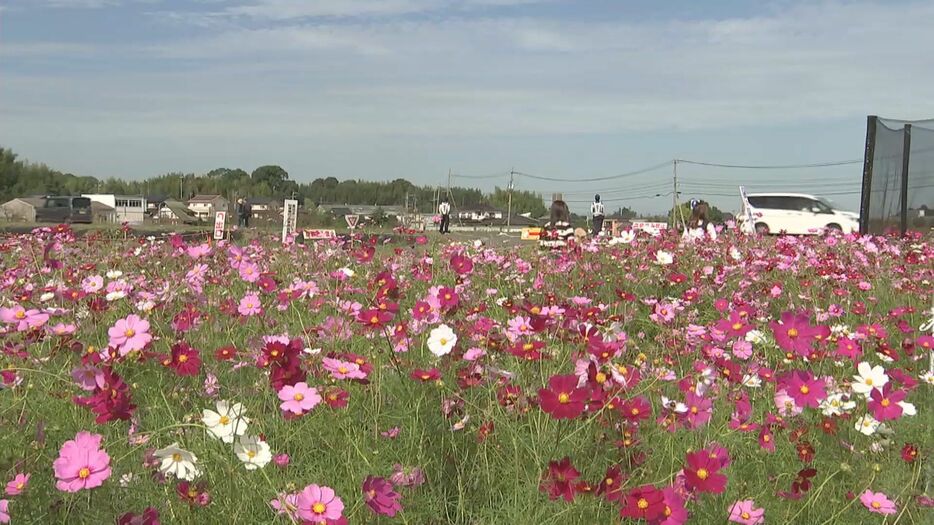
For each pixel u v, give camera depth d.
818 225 26.16
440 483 2.60
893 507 2.41
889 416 2.71
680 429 2.79
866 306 5.54
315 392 2.34
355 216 10.55
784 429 2.93
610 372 2.53
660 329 4.38
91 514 2.07
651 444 2.66
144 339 2.59
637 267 6.98
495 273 6.38
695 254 8.21
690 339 3.86
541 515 2.33
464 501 2.52
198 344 3.56
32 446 2.27
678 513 1.97
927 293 5.84
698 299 5.78
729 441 2.86
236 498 2.23
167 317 4.01
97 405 2.25
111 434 2.64
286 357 2.39
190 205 88.75
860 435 2.95
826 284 6.00
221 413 2.20
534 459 2.54
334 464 2.64
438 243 9.56
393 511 2.08
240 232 11.80
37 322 3.24
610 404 2.43
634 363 3.09
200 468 2.17
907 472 2.77
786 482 2.73
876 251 7.73
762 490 2.61
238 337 3.89
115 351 2.59
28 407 2.84
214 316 3.94
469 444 2.79
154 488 2.25
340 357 2.94
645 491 2.00
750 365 3.54
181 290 4.42
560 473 2.20
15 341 3.26
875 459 2.85
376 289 3.36
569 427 2.66
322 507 1.97
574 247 7.42
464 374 2.99
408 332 3.49
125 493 2.21
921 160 8.99
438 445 2.75
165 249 7.32
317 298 4.61
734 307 4.77
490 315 4.78
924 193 8.92
